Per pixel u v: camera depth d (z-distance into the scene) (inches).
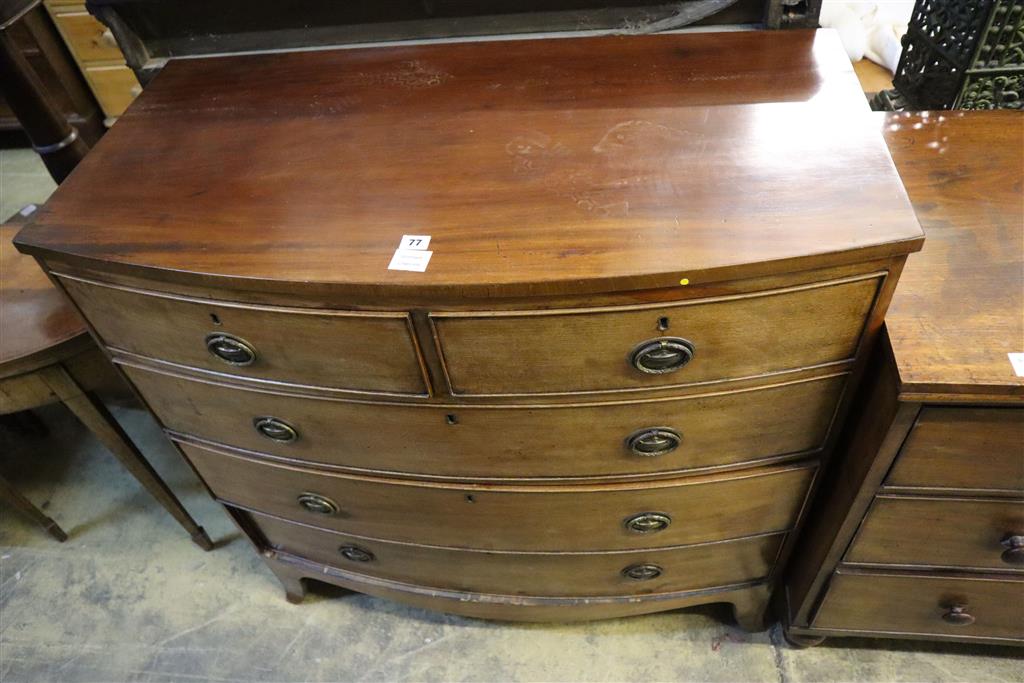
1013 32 39.0
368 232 28.9
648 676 49.0
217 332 31.7
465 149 32.4
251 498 44.2
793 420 33.2
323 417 35.0
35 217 31.8
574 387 30.8
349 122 35.0
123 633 54.3
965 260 32.2
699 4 37.6
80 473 65.2
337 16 39.7
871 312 28.6
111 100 89.1
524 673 50.0
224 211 30.9
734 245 26.3
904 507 34.9
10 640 54.6
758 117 31.8
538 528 39.8
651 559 42.5
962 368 28.3
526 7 38.7
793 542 41.7
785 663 48.7
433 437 34.7
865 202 27.4
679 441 33.7
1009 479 32.5
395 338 29.5
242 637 53.5
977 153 37.8
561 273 26.0
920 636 45.2
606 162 30.6
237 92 38.1
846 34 56.8
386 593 49.4
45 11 80.2
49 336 44.1
